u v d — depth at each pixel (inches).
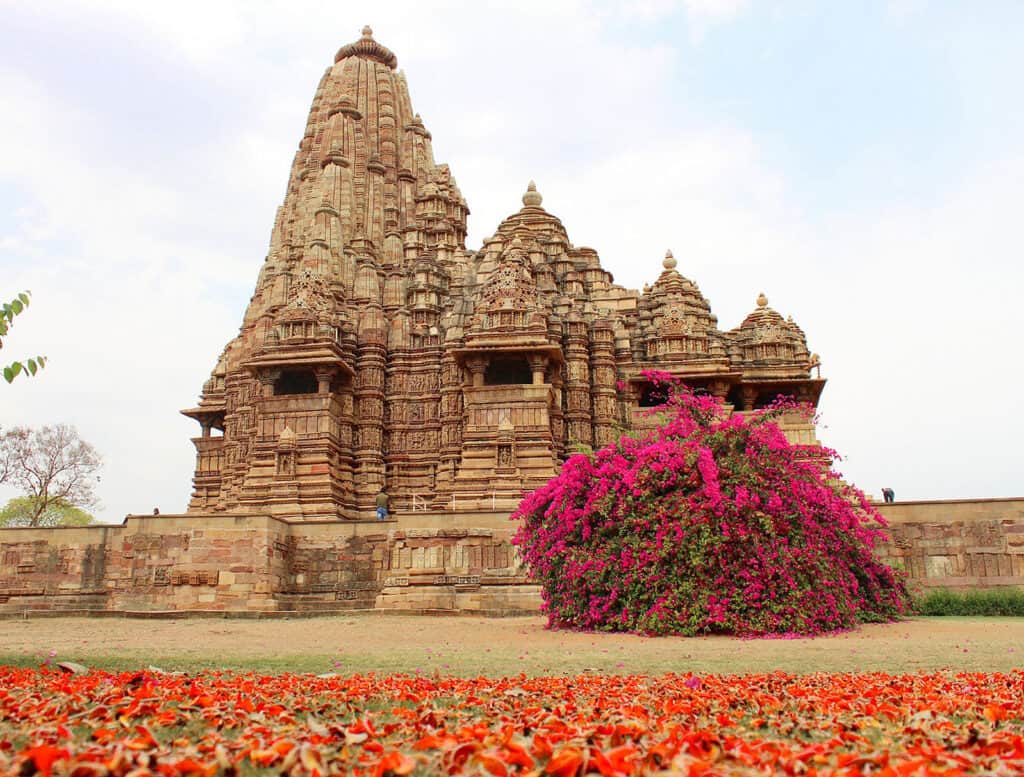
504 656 650.8
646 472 924.6
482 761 240.5
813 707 378.3
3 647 745.6
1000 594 1198.9
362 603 1327.5
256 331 2159.2
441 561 1312.7
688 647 719.7
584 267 2385.6
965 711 370.6
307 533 1416.1
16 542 1393.9
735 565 867.4
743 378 2112.5
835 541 956.6
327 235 2208.4
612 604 923.4
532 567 1042.1
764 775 240.1
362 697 414.6
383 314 2182.6
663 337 2130.9
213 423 2464.3
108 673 509.4
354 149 2541.8
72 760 234.5
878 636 829.8
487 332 1916.8
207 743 283.4
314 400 1968.5
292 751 249.8
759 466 924.6
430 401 2092.8
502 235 2319.1
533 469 1834.4
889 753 274.7
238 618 1237.7
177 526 1355.8
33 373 516.1
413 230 2418.8
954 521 1299.2
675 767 232.7
